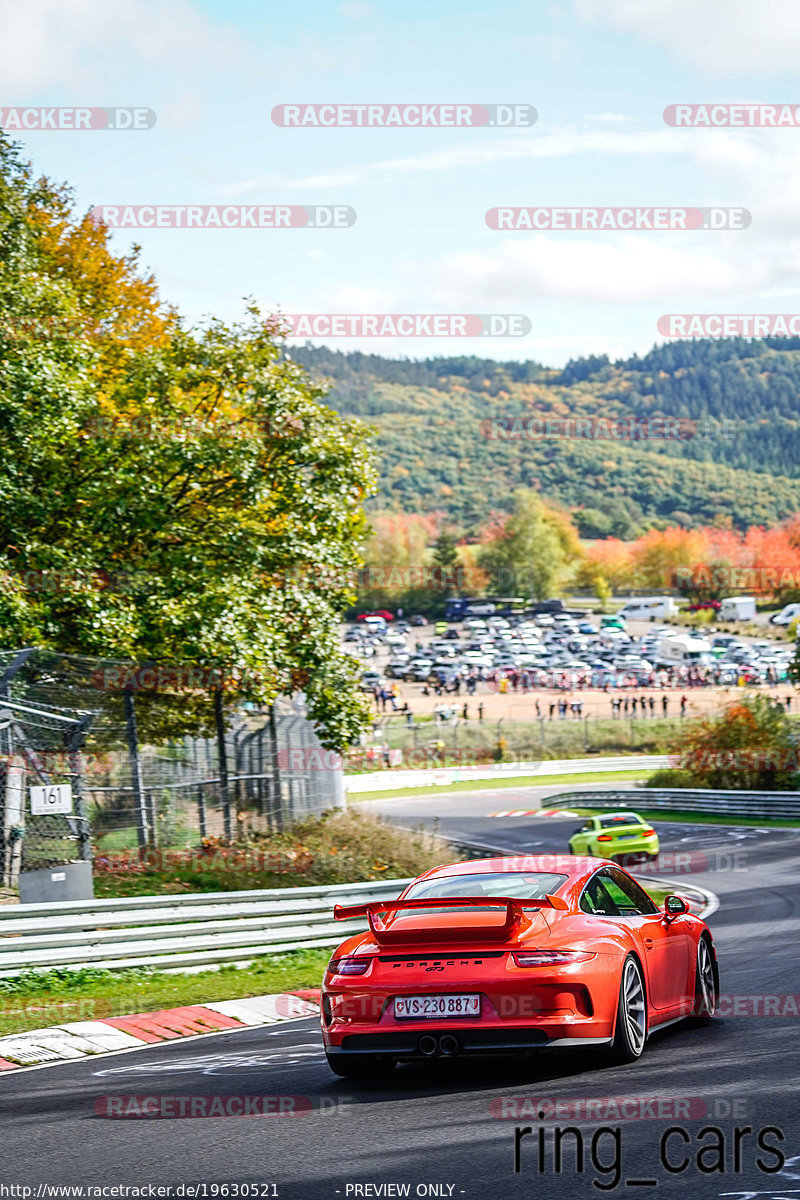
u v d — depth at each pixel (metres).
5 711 43.47
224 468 56.69
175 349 62.28
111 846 47.62
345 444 62.09
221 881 48.59
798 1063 19.52
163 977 35.66
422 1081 20.08
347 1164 15.04
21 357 52.97
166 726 56.97
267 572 61.47
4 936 33.69
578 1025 18.75
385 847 60.06
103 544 55.19
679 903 23.02
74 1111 19.00
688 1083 18.41
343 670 64.00
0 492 51.50
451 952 19.33
